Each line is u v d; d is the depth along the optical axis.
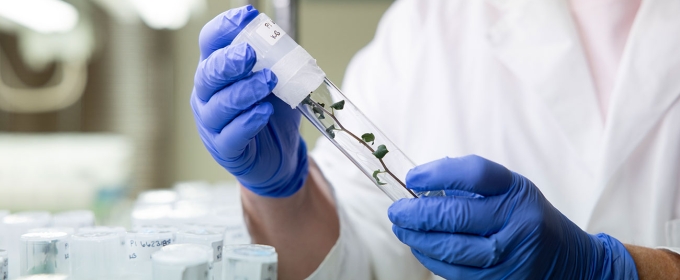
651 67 1.37
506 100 1.49
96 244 1.02
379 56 1.73
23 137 3.38
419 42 1.64
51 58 3.87
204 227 1.14
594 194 1.33
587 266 1.07
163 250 0.94
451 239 1.00
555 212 1.06
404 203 1.02
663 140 1.34
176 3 3.04
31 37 3.75
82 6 3.47
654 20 1.41
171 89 4.13
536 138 1.45
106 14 3.89
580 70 1.44
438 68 1.58
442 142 1.50
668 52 1.37
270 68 1.01
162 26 3.91
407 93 1.58
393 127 1.59
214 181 4.18
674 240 1.27
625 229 1.32
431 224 0.99
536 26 1.52
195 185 2.62
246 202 1.32
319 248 1.32
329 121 1.08
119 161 3.52
